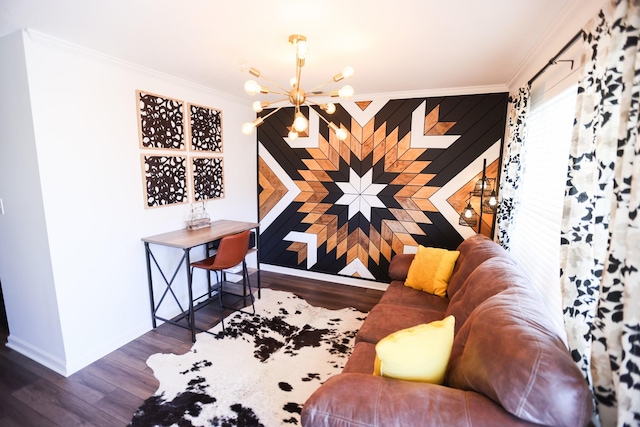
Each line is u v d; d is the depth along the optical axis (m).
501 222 2.75
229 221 3.67
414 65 2.57
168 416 1.85
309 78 2.98
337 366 2.32
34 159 2.06
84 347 2.37
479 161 3.37
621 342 0.97
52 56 2.09
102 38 2.06
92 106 2.35
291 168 4.23
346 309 3.31
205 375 2.22
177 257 3.18
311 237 4.25
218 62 2.54
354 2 1.60
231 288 3.87
